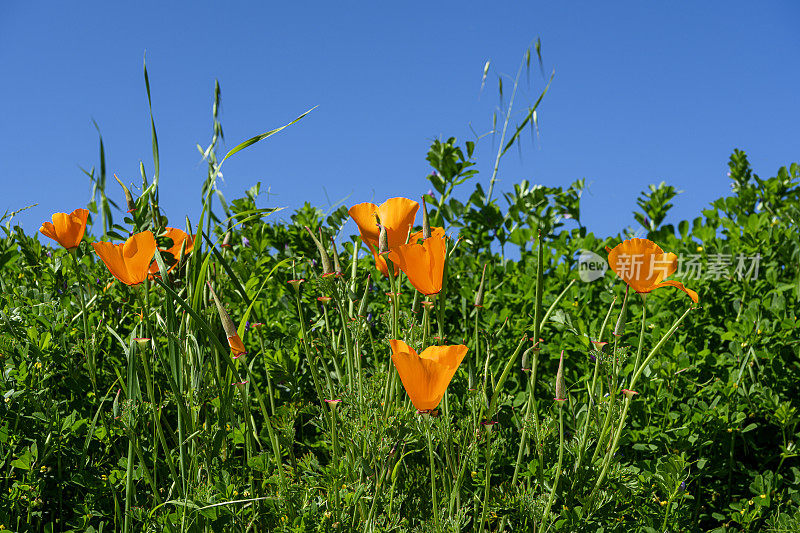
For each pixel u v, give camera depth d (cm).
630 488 69
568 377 89
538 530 66
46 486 73
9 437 70
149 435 72
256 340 89
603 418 68
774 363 87
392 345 56
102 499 69
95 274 90
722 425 80
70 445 74
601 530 69
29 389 72
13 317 79
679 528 72
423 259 59
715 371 89
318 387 69
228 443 74
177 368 68
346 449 67
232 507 63
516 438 79
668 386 84
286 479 64
